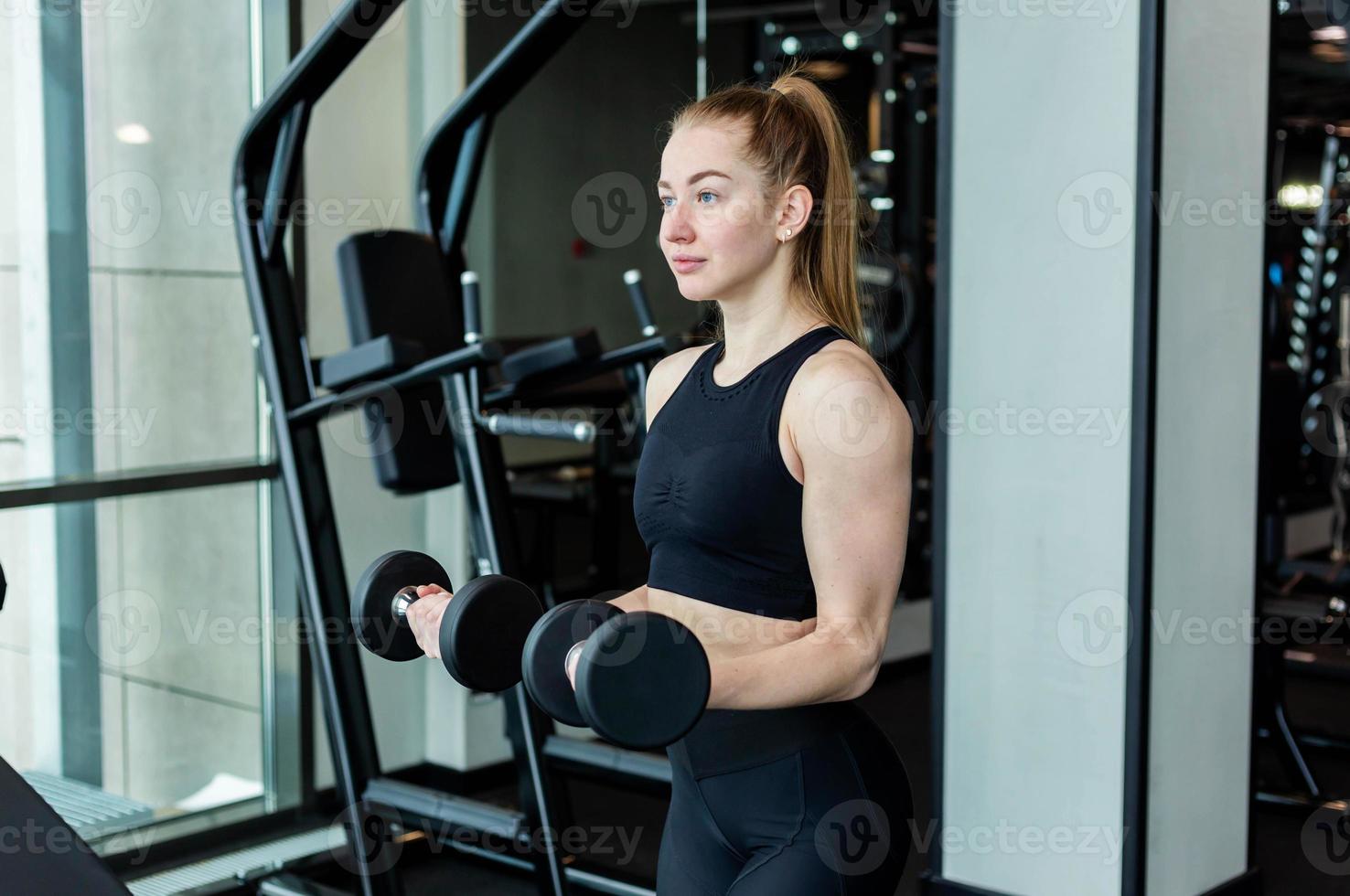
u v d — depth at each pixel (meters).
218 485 3.55
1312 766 4.22
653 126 5.64
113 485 3.31
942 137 3.03
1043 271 2.90
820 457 1.42
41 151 3.20
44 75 3.19
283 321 2.91
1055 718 2.94
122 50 3.33
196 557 3.55
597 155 5.54
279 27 3.62
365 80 3.83
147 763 3.50
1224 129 2.94
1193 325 2.88
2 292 3.14
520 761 2.87
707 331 1.87
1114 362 2.80
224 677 3.64
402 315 3.08
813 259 1.55
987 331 2.99
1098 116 2.79
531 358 2.94
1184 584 2.92
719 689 1.32
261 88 3.62
